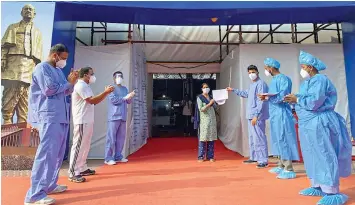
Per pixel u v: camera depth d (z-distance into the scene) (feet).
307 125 7.62
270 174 10.91
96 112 15.60
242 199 7.57
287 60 16.37
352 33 15.74
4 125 11.77
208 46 23.22
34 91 7.64
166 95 34.17
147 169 12.10
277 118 10.54
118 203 7.32
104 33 20.03
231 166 12.72
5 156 11.71
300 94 7.70
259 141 12.46
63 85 7.68
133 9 13.56
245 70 16.31
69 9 13.56
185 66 24.23
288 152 10.25
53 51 7.97
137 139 18.95
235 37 22.26
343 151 7.50
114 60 15.85
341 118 7.79
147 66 24.03
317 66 7.73
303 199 7.55
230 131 19.26
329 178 7.13
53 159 7.54
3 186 9.04
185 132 31.27
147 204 7.20
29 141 11.82
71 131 14.73
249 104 13.01
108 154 13.60
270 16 14.92
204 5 13.12
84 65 15.67
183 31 22.72
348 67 16.25
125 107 14.30
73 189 8.76
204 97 14.49
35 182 7.28
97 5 12.91
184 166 12.80
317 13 14.58
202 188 8.78
